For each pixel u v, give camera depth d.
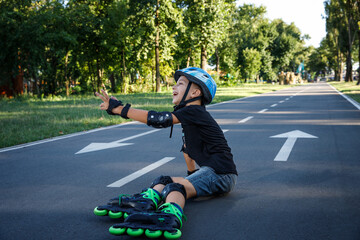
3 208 3.58
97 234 2.85
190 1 36.62
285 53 81.56
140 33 35.16
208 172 3.21
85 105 19.34
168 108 15.63
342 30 58.22
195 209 3.38
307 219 3.08
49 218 3.26
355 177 4.42
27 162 5.91
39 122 11.63
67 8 31.80
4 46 26.75
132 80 50.06
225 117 12.28
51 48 29.89
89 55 37.16
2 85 30.00
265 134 8.27
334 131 8.41
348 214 3.18
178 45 41.94
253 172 4.79
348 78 59.16
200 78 3.26
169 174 4.79
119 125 11.25
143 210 2.87
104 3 37.22
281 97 24.09
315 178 4.43
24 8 27.81
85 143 7.81
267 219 3.11
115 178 4.67
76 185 4.38
